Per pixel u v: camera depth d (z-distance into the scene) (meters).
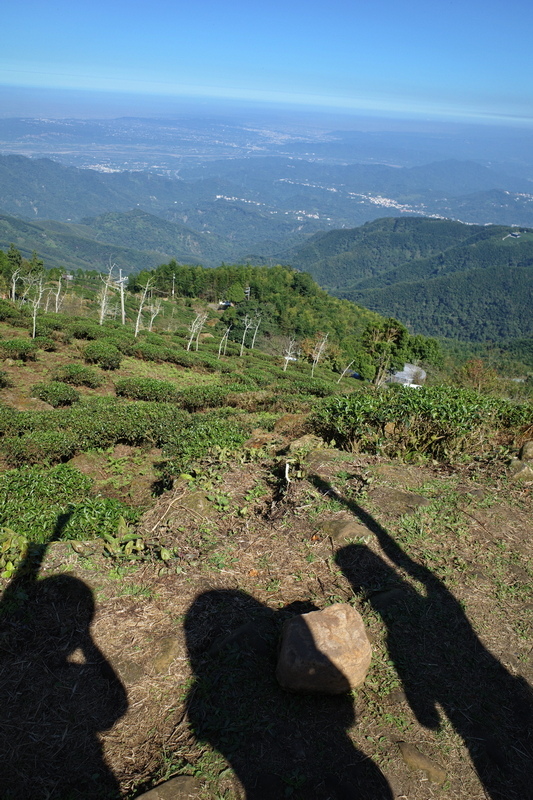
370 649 2.93
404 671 3.00
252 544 4.30
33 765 2.44
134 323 53.88
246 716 2.69
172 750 2.54
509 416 7.12
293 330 74.38
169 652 3.11
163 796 2.28
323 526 4.45
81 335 27.33
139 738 2.61
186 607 3.50
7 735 2.58
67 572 3.79
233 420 9.78
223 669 2.98
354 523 4.46
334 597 3.62
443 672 3.00
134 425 10.02
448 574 3.86
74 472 7.21
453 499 5.00
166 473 7.28
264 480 5.70
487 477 5.54
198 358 27.44
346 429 6.40
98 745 2.57
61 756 2.50
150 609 3.48
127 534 4.45
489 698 2.85
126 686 2.90
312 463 5.74
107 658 3.08
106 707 2.78
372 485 5.18
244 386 16.11
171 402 14.54
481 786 2.41
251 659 3.05
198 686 2.88
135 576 3.82
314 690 2.79
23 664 3.01
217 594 3.63
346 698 2.83
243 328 66.62
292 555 4.12
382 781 2.40
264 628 3.28
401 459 5.94
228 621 3.36
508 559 4.10
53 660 3.05
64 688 2.87
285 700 2.80
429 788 2.39
